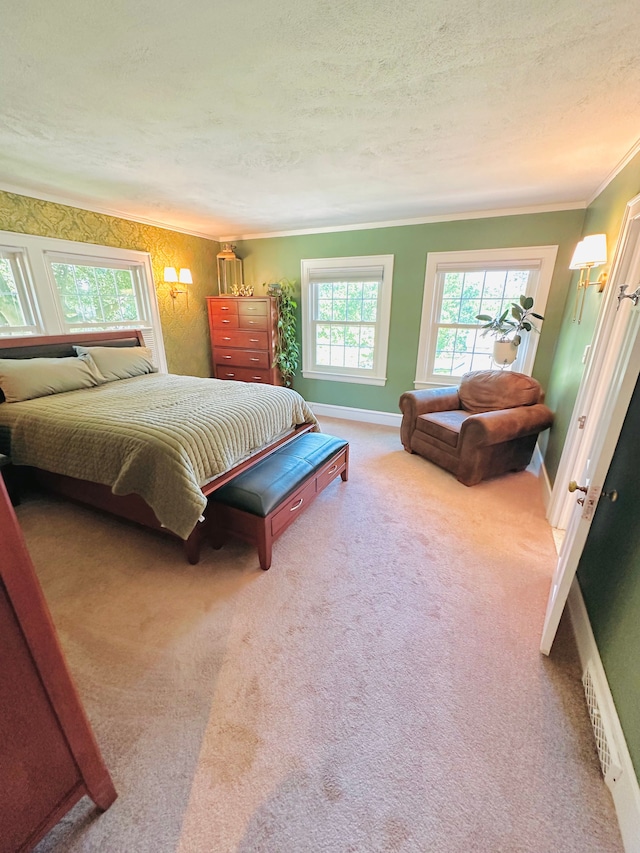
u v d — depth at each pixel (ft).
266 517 6.25
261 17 3.66
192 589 6.06
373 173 8.23
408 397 11.69
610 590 4.50
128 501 7.18
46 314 10.43
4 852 2.67
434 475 10.34
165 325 14.28
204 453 6.55
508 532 7.69
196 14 3.63
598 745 3.82
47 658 2.66
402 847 3.12
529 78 4.68
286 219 12.78
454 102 5.28
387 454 11.88
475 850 3.11
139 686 4.47
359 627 5.34
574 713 4.21
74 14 3.62
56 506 8.70
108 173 8.30
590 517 4.05
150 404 8.03
